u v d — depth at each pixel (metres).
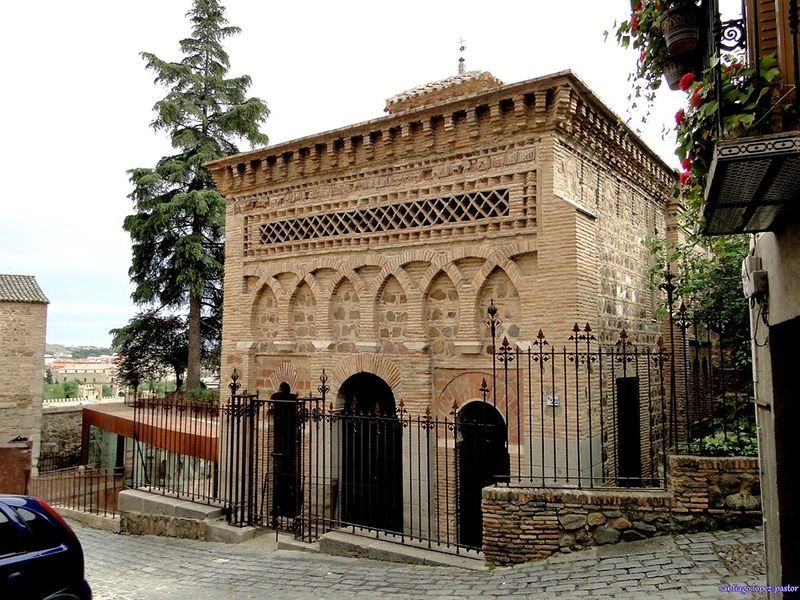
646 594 6.33
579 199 11.61
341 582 8.67
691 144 4.30
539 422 10.70
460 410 11.77
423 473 11.96
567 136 11.27
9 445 16.23
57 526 7.03
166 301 28.58
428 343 12.16
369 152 12.99
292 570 9.53
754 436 8.77
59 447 31.00
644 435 13.63
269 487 14.06
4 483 15.90
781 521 4.98
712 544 7.32
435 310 12.20
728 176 3.63
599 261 12.05
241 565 10.09
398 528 12.92
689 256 14.18
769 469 5.45
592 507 8.19
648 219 15.23
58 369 85.62
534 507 8.45
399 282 12.52
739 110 3.78
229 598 8.38
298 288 14.27
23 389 28.64
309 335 14.10
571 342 10.43
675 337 15.52
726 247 11.11
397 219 12.70
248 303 15.04
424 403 12.02
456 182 11.88
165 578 9.73
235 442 14.73
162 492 14.05
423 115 12.07
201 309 29.55
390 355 12.64
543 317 10.73
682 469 7.93
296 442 11.53
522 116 11.02
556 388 10.54
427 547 9.60
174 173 27.41
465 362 11.73
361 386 13.84
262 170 14.79
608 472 11.43
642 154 14.02
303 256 14.04
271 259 14.63
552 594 6.92
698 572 6.64
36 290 29.92
